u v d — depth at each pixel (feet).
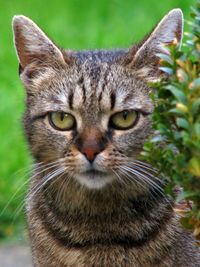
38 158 22.77
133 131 21.59
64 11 47.65
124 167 21.52
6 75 39.14
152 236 22.15
